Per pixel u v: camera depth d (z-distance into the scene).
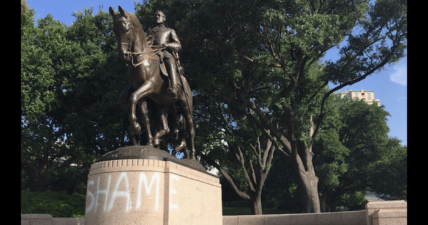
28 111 21.03
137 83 7.26
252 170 25.14
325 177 29.81
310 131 23.88
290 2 15.39
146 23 19.08
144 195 6.10
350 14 19.67
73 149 25.86
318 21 15.85
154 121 8.09
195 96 22.25
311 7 20.31
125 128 21.88
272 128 20.14
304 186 20.28
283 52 20.69
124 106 7.48
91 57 23.47
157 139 7.59
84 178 29.00
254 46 17.50
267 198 42.44
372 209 8.02
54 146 25.36
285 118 21.47
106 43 25.27
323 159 32.91
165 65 7.80
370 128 35.97
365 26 20.45
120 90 20.12
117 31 7.03
